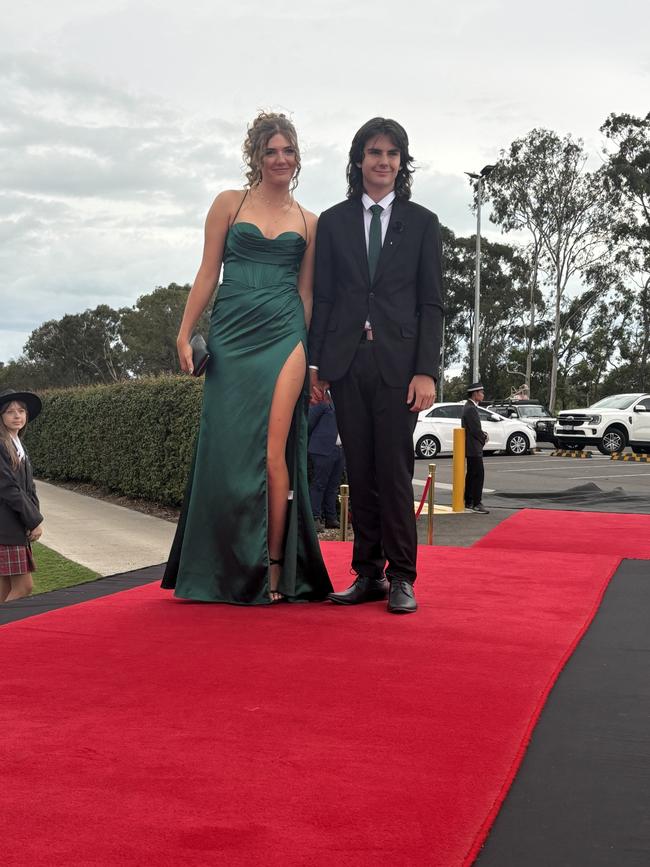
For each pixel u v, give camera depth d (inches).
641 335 2030.0
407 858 78.4
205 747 102.9
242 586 178.9
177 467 514.9
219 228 183.5
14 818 85.1
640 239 1836.9
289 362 179.3
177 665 135.8
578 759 103.1
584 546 305.3
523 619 169.6
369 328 177.2
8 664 136.4
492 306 2197.3
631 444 1108.5
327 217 181.0
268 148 178.7
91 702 118.7
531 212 1892.2
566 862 79.5
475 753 102.1
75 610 174.9
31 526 239.6
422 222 178.4
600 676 136.1
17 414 242.1
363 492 182.4
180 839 81.2
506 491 597.0
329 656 141.2
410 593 175.2
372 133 175.8
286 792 91.1
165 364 2923.2
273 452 179.2
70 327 3112.7
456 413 1019.9
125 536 437.4
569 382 2368.4
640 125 1835.6
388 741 105.4
